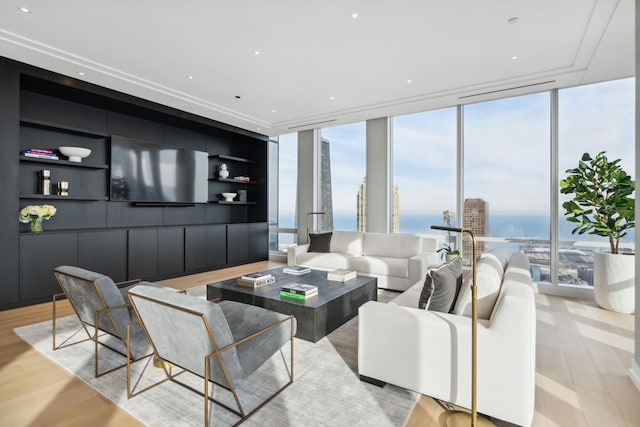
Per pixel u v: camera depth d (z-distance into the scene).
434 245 4.70
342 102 4.84
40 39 3.07
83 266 4.02
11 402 1.81
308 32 2.96
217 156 6.20
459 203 4.89
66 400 1.84
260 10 2.62
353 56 3.40
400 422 1.66
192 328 1.57
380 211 5.52
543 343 2.66
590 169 3.58
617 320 3.19
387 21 2.78
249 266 6.15
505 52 3.31
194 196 5.75
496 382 1.60
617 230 3.46
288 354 2.41
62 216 4.27
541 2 2.51
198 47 3.22
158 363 2.23
